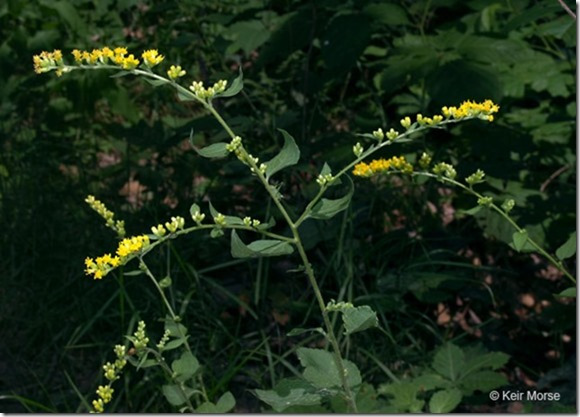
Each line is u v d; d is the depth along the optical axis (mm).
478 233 4684
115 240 4477
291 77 5051
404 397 3195
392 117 5238
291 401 2562
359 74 5508
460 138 4574
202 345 4027
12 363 4062
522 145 4367
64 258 4449
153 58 2432
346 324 2447
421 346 4090
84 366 4039
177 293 4113
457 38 4223
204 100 2400
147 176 4766
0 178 5012
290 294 4289
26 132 5406
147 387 3742
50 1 5637
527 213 4199
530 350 4219
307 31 4531
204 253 4457
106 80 5379
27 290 4355
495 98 3977
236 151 2391
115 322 4105
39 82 5324
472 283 4312
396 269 4281
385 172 2840
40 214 4668
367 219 4410
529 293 4426
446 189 4828
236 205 4609
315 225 4270
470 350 3688
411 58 4176
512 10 4441
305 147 4273
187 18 5492
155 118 5816
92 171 5191
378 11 4320
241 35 4699
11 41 5492
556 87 4562
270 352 3732
